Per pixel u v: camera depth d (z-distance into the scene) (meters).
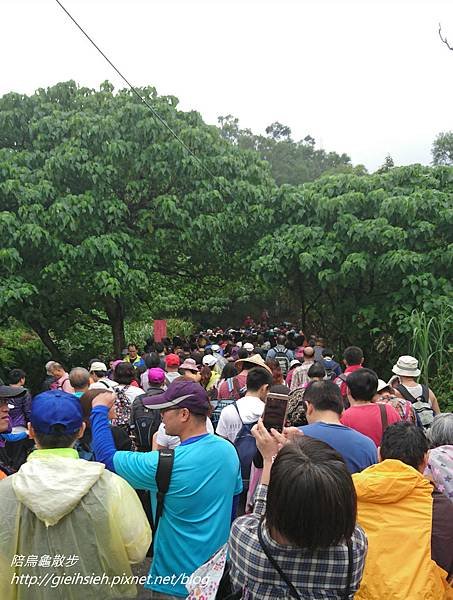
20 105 13.27
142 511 2.40
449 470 3.14
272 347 13.62
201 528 2.76
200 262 14.18
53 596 2.21
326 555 1.92
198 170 12.45
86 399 3.62
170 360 8.04
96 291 12.58
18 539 2.24
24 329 16.52
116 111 12.85
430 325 9.65
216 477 2.81
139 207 13.30
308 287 13.68
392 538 2.41
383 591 2.32
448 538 2.42
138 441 4.96
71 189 12.44
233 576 2.06
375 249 11.51
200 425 2.92
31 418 2.48
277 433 2.39
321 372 6.49
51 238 11.12
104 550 2.27
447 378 9.04
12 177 11.75
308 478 1.84
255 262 12.06
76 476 2.28
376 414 4.31
